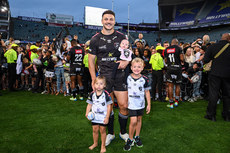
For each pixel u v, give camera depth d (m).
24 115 3.42
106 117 2.04
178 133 2.66
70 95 5.71
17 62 6.27
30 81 7.49
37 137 2.43
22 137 2.42
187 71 5.13
